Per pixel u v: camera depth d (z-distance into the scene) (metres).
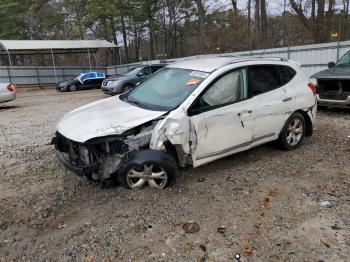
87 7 36.47
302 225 3.45
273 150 5.69
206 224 3.50
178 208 3.82
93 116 4.40
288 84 5.43
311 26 26.70
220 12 36.69
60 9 42.56
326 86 8.19
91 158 4.01
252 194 4.13
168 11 36.56
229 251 3.07
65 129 4.24
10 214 3.84
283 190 4.22
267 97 5.05
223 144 4.55
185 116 4.12
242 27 37.44
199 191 4.21
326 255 2.99
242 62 4.89
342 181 4.45
